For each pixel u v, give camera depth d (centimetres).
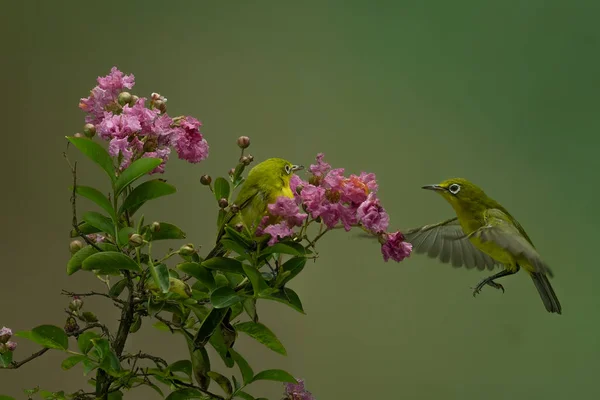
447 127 647
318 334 594
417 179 636
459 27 666
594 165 650
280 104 625
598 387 617
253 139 614
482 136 651
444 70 657
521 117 655
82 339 260
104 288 562
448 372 608
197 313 263
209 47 619
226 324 264
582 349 628
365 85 642
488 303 626
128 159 250
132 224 270
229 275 271
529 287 630
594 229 643
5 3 585
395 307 611
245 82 623
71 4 599
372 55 649
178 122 270
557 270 637
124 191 268
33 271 555
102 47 600
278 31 636
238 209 266
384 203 626
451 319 619
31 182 567
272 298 251
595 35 665
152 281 257
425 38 661
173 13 618
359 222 250
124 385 266
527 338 623
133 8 610
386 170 632
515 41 667
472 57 661
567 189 648
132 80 271
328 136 629
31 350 540
